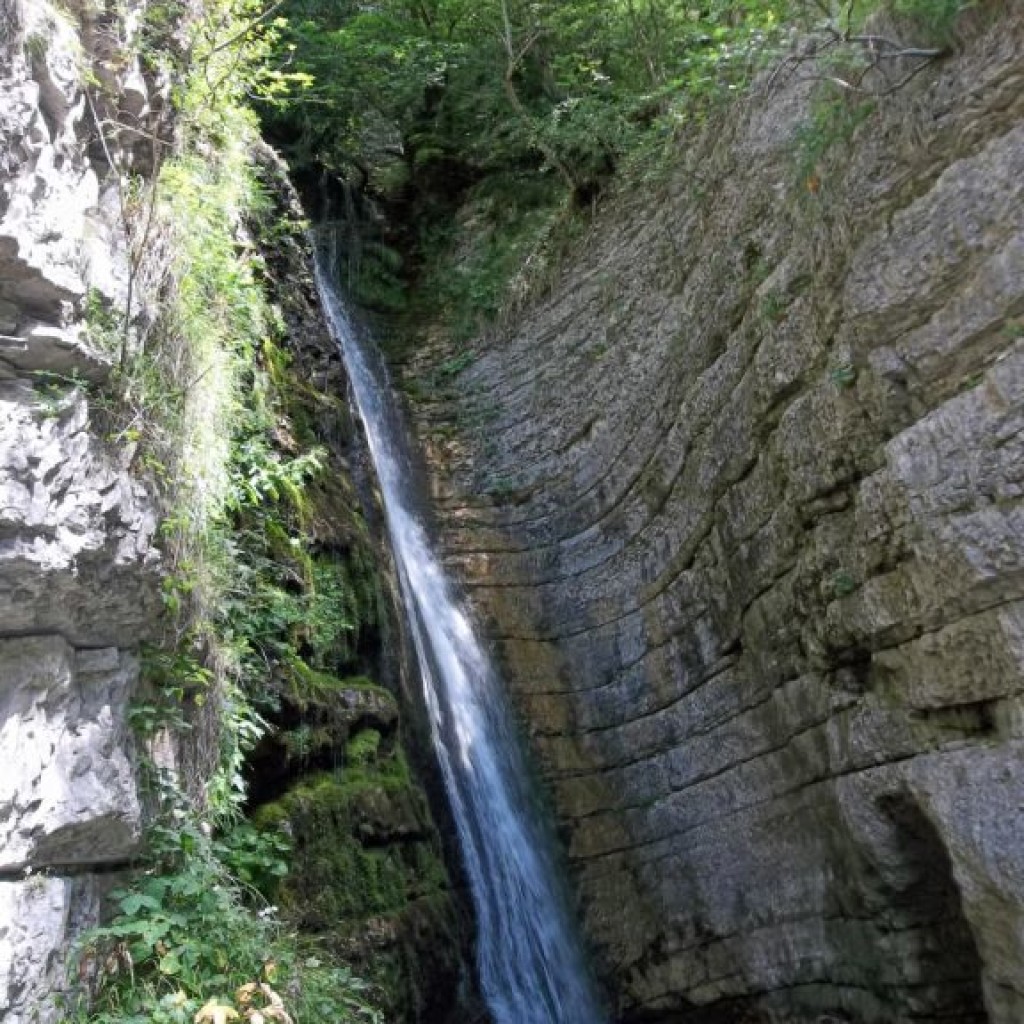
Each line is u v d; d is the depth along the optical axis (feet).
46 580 11.65
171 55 17.76
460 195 46.68
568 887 27.43
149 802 14.29
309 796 20.07
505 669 30.86
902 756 17.28
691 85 24.00
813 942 21.24
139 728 13.98
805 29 18.94
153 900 13.37
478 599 32.48
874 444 17.15
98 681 13.21
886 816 17.81
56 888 12.01
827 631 18.95
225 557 18.10
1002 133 14.17
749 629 22.56
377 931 19.75
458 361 40.19
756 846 22.94
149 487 14.29
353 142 48.49
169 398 14.98
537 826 28.30
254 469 20.81
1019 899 14.37
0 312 11.62
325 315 32.07
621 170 34.06
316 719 21.06
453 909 22.77
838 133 17.60
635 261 31.24
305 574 22.61
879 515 16.90
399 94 44.65
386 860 21.16
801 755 20.88
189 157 19.45
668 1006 25.27
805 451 19.08
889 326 16.11
